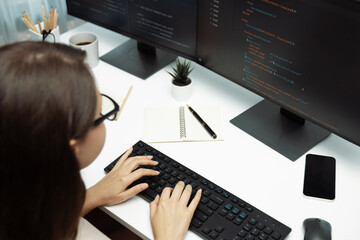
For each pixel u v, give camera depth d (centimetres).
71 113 56
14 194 58
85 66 60
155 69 135
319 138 109
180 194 92
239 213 90
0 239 63
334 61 92
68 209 65
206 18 115
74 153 61
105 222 139
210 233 87
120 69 137
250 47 108
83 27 159
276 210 93
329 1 86
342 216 91
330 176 99
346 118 97
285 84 105
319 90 99
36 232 63
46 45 60
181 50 128
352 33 85
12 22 165
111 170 99
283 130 112
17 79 53
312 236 84
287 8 94
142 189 93
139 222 91
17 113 53
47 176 58
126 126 115
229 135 112
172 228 85
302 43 96
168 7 122
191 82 122
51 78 54
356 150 107
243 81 117
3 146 54
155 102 123
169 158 103
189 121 115
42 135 54
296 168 102
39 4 171
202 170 102
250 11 102
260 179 100
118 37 154
